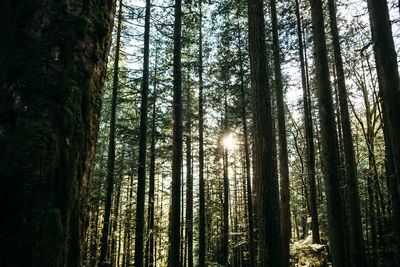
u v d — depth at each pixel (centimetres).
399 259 725
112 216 991
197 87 1588
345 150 845
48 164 92
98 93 121
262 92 572
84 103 109
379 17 547
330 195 648
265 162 551
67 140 99
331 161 655
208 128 1759
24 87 95
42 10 103
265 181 544
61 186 96
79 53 108
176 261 812
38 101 95
